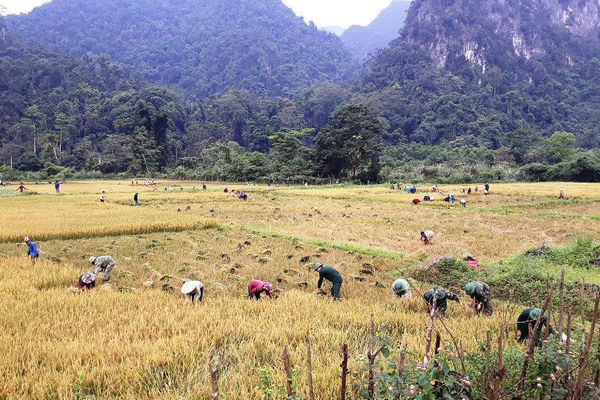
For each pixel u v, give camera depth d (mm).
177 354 8016
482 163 96250
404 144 138250
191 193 54688
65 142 130750
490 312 11359
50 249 21547
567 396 4711
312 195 54156
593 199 43844
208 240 24578
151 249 21672
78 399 6527
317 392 6352
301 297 12648
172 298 12711
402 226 29406
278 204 44625
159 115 119000
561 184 66562
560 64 193375
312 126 169000
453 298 11102
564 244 19266
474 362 5492
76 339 8805
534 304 13055
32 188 66062
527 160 107375
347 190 59781
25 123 129125
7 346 8477
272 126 150000
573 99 173750
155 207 41594
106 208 37812
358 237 25500
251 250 21609
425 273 16922
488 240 23594
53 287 14125
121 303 11906
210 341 8867
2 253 20125
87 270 16688
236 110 156125
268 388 5934
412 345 8195
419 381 4434
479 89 170500
